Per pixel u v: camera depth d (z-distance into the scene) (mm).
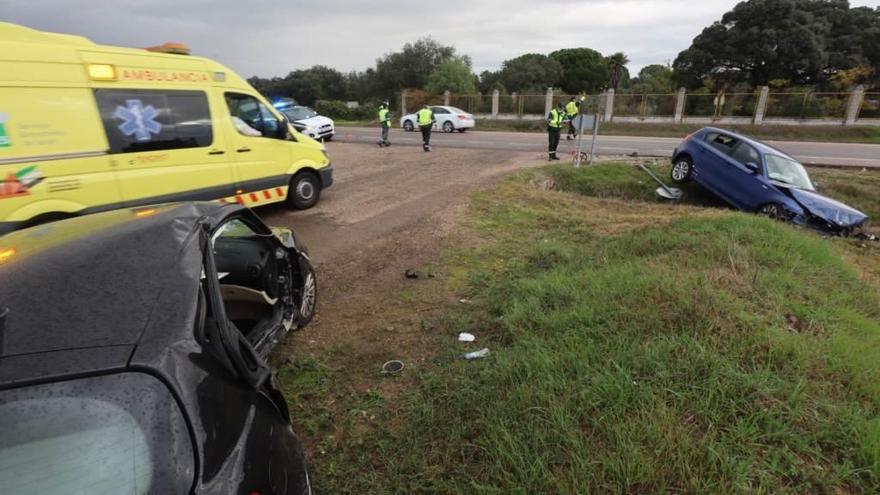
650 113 32094
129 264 1964
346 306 5062
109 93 5965
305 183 9117
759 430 2605
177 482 1393
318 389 3564
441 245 7172
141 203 6367
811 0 38938
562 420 2707
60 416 1401
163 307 1775
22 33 5281
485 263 6434
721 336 3438
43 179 5438
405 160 15773
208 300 2057
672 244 5961
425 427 3018
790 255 5488
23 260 1979
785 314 3998
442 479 2615
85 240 2141
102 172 5941
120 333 1611
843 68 36406
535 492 2367
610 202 10984
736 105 30500
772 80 35938
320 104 41969
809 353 3273
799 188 9961
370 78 54375
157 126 6496
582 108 22141
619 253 5934
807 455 2496
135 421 1430
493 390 3178
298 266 4371
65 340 1556
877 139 24906
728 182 10922
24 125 5262
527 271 5938
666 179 13547
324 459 2883
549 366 3252
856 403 2854
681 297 3922
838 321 3994
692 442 2504
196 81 6996
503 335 4129
